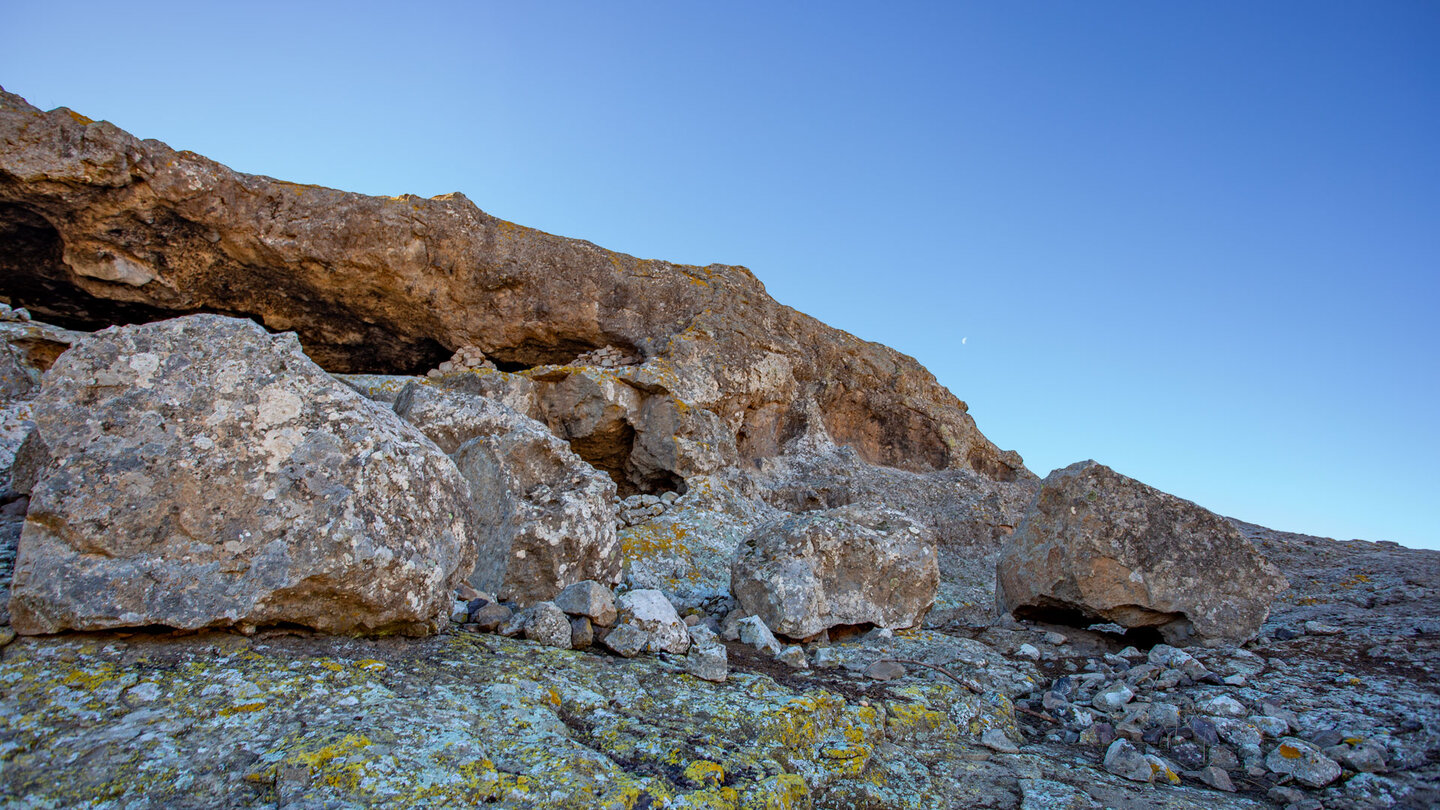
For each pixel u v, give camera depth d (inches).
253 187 380.5
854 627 263.3
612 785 114.3
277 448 147.6
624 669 173.6
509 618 188.9
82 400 138.3
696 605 280.8
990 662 249.4
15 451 204.5
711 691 170.7
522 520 219.9
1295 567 451.8
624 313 494.3
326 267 402.0
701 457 429.1
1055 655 271.4
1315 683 224.7
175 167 358.3
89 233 361.1
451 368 442.9
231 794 101.6
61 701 114.1
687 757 132.8
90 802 95.9
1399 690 211.0
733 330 511.8
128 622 130.2
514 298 457.4
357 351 467.8
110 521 133.4
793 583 245.6
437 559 163.9
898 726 183.0
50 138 332.8
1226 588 272.2
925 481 575.2
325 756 107.4
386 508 154.7
